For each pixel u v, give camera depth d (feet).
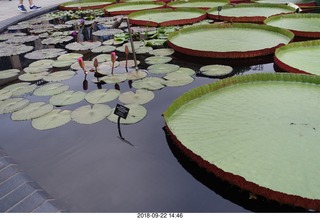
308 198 3.71
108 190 4.38
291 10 15.51
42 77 8.46
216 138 5.15
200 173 4.56
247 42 10.36
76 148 5.33
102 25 14.78
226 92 6.61
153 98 6.81
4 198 4.02
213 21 14.65
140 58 9.64
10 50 11.48
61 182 4.58
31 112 6.54
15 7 22.95
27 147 5.45
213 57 9.30
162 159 4.91
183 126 5.53
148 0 21.84
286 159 4.60
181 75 7.97
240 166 4.51
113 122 5.99
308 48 9.19
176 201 4.10
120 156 5.06
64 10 19.99
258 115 5.71
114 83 7.70
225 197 4.11
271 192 3.87
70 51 10.89
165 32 12.59
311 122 5.41
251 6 17.34
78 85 7.79
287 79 6.86
